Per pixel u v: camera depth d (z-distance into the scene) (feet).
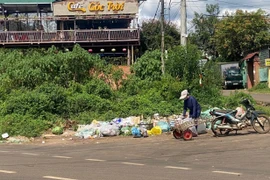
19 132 54.65
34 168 31.81
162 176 27.76
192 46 74.79
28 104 61.52
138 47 136.26
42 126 56.54
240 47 185.16
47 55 79.15
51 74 74.33
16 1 129.39
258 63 153.99
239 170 29.17
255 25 181.98
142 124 53.72
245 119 48.98
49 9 135.54
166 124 54.39
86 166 32.35
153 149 41.01
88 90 71.15
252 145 40.50
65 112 63.26
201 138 47.47
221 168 30.12
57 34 123.75
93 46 126.11
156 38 138.10
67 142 49.70
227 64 164.86
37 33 123.13
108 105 64.95
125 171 29.86
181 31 78.13
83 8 127.13
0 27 128.98
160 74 79.36
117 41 124.67
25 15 140.87
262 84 143.84
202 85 72.18
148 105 66.08
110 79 77.05
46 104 61.77
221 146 40.83
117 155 38.01
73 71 75.25
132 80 77.10
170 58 75.25
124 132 53.31
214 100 70.64
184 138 46.47
